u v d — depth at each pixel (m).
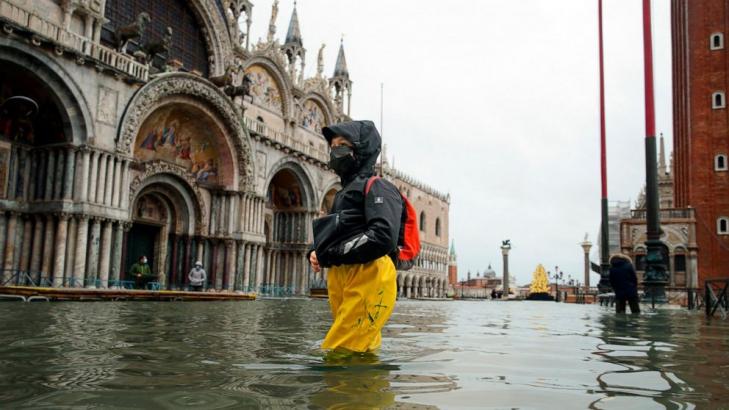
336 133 5.66
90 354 4.95
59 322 8.81
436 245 87.88
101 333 7.05
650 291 23.28
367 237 5.05
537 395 3.34
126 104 29.97
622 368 4.57
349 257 5.15
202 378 3.74
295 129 51.44
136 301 20.67
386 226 5.07
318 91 55.75
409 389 3.44
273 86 48.78
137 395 3.16
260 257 41.66
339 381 3.67
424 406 2.97
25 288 18.44
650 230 21.80
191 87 33.59
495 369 4.42
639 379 3.99
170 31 32.47
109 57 29.22
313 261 5.81
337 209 5.53
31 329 7.38
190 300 24.19
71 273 27.31
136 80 30.11
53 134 28.22
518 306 31.89
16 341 5.91
